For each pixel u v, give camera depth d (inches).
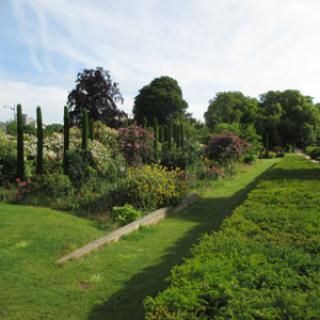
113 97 1050.7
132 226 259.1
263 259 125.6
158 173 357.7
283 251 134.2
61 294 157.4
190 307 92.3
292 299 92.7
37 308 145.2
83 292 159.6
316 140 1835.6
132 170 398.0
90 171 401.7
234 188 492.7
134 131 526.9
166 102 1612.9
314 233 163.9
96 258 201.9
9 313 141.1
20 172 433.1
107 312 142.3
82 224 271.1
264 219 192.5
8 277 173.0
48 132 637.3
